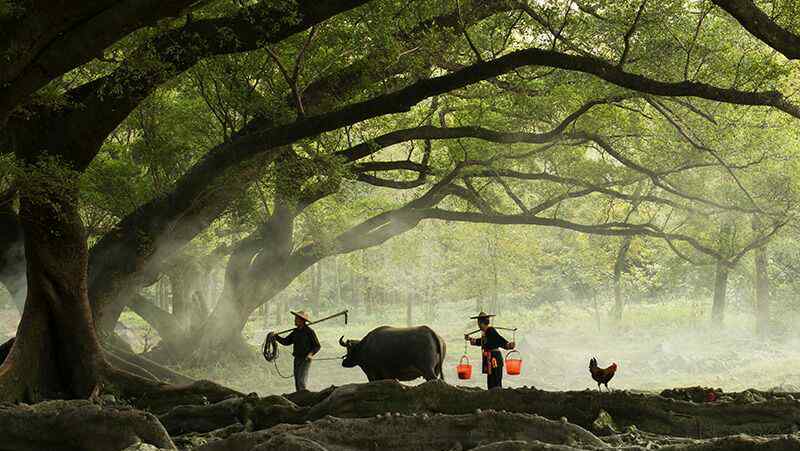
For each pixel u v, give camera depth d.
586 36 18.69
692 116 23.97
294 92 16.92
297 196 21.73
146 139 23.30
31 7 10.72
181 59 15.88
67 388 15.96
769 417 11.23
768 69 16.78
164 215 19.81
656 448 9.49
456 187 28.36
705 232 30.28
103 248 20.44
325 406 12.49
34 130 15.95
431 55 18.84
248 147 17.42
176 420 13.43
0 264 20.89
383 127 23.34
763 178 26.80
